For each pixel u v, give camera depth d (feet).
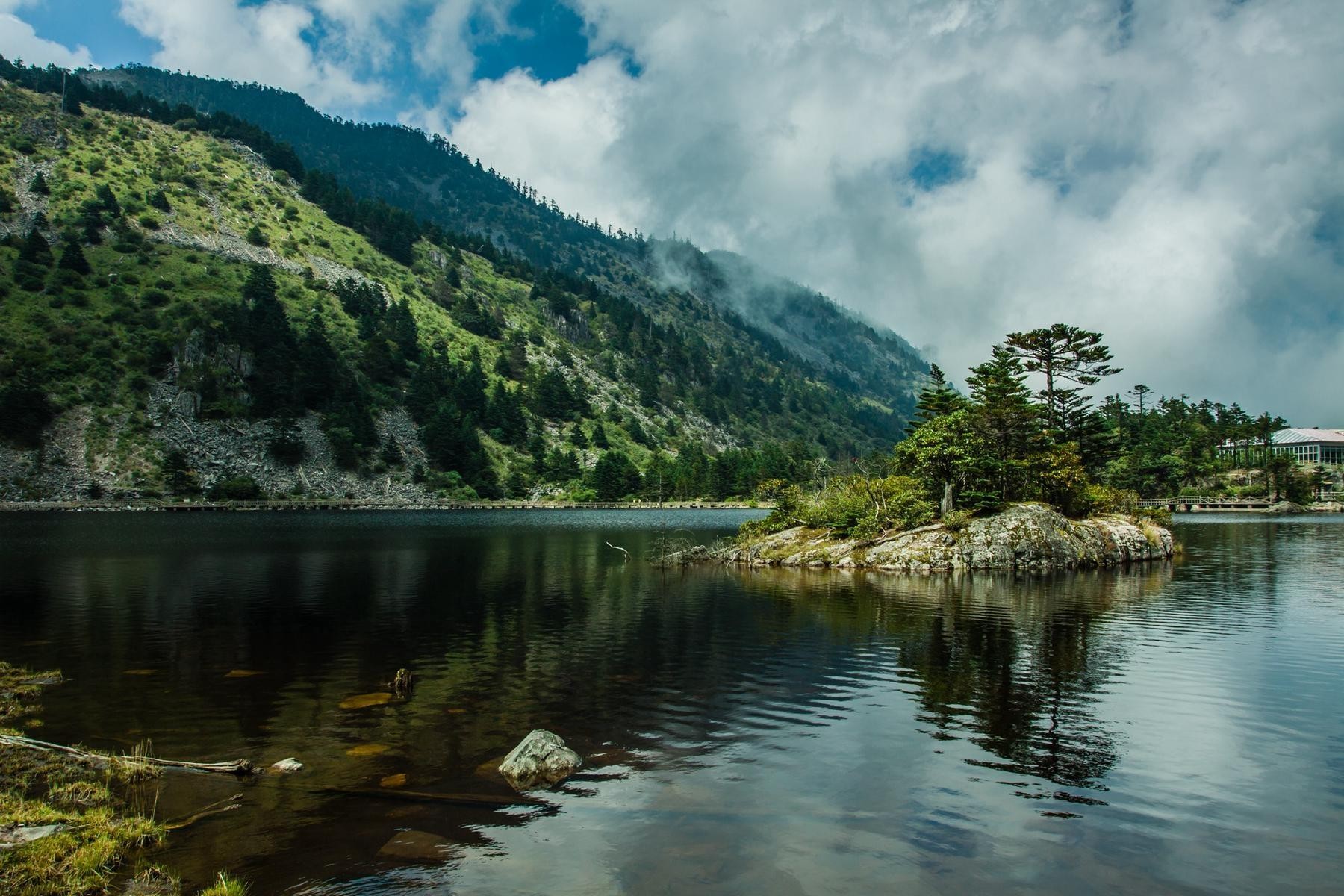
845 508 205.46
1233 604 119.24
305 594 130.31
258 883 33.86
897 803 43.11
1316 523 368.27
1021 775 47.57
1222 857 36.68
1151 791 44.96
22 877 33.83
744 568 178.81
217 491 497.46
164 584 140.15
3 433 454.40
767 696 65.98
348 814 41.47
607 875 34.53
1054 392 255.91
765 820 40.73
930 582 150.10
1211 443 578.66
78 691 67.56
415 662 79.51
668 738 54.65
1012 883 33.91
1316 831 39.68
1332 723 58.29
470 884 33.76
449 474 617.62
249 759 50.42
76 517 371.76
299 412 582.35
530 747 48.62
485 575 160.97
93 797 43.19
